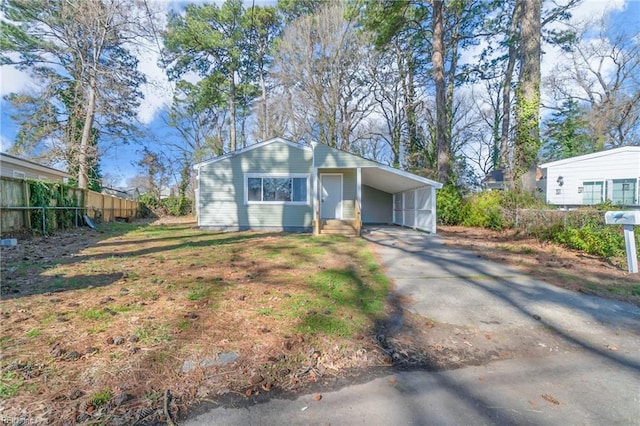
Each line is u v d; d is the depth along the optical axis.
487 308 4.16
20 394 2.12
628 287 4.97
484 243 9.34
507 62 20.47
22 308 3.58
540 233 9.17
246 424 1.99
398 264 6.55
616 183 16.78
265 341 2.99
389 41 16.78
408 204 14.90
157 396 2.20
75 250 7.59
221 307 3.78
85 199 13.62
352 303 4.11
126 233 11.77
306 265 6.23
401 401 2.27
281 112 22.53
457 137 28.69
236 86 25.36
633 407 2.26
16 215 8.96
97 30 15.23
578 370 2.76
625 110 20.53
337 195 13.82
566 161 18.31
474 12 18.86
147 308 3.67
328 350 2.93
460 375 2.65
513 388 2.47
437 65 15.73
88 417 1.97
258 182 13.30
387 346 3.11
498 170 24.58
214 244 8.95
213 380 2.41
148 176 28.41
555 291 4.80
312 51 19.88
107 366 2.48
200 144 29.70
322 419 2.06
